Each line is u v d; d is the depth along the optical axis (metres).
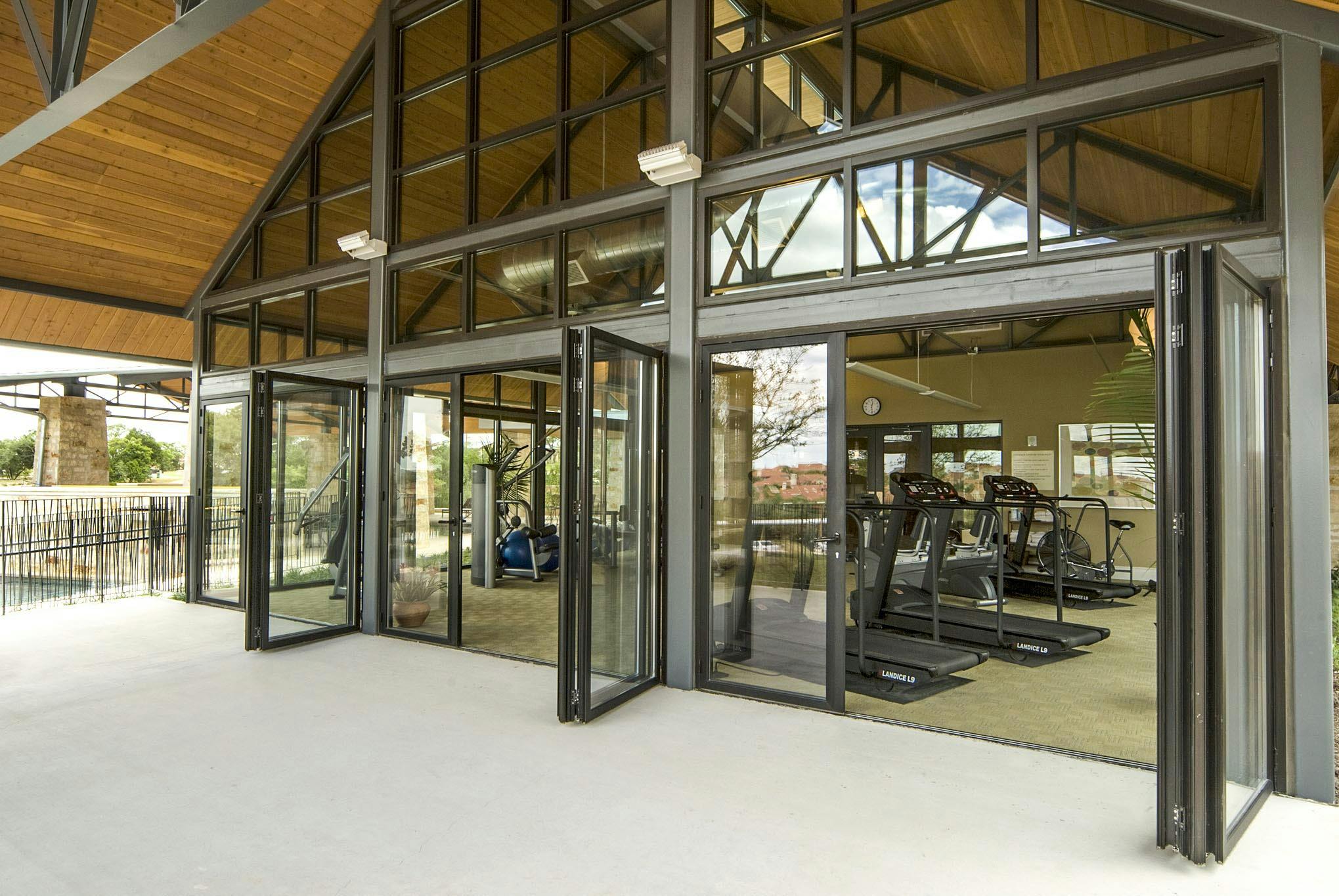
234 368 7.58
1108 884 2.46
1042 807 2.99
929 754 3.54
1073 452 9.70
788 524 4.35
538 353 5.30
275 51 6.25
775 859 2.61
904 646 5.07
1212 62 3.30
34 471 13.47
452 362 5.75
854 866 2.57
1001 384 10.20
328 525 6.13
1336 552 7.11
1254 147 3.26
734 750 3.61
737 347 4.55
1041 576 7.95
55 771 3.38
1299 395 3.11
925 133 3.99
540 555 9.28
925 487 6.33
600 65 5.16
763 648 4.43
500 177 5.62
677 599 4.68
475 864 2.59
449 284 5.89
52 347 7.80
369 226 6.48
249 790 3.18
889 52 4.14
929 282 3.95
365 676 4.90
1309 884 2.45
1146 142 3.48
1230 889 2.43
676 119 4.74
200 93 6.27
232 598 7.40
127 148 6.37
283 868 2.57
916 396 10.84
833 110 4.29
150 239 7.21
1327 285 5.84
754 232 4.53
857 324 4.13
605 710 4.11
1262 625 3.09
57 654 5.48
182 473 24.16
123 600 7.89
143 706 4.29
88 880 2.50
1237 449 2.82
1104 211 3.56
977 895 2.40
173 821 2.91
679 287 4.70
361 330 6.44
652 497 4.70
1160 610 2.61
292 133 6.95
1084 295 3.57
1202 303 2.54
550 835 2.79
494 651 5.59
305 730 3.89
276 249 7.27
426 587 5.98
